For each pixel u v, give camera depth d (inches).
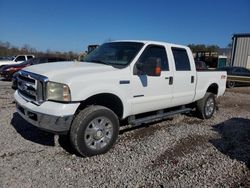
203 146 204.7
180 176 153.3
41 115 157.9
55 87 158.9
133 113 201.0
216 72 297.7
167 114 237.0
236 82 717.3
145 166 163.5
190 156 183.3
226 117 311.6
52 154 172.4
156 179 148.3
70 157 169.6
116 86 180.7
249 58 1112.8
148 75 203.6
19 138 196.4
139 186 140.2
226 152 195.0
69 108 157.3
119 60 200.8
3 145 181.9
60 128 158.6
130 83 189.8
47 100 161.0
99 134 172.7
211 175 156.9
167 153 185.6
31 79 171.6
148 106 209.9
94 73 172.1
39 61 668.1
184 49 250.5
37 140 194.2
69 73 167.2
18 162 158.2
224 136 233.0
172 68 229.6
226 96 521.7
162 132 231.9
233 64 1162.6
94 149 171.8
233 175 158.6
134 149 188.9
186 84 246.8
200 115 288.8
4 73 637.3
